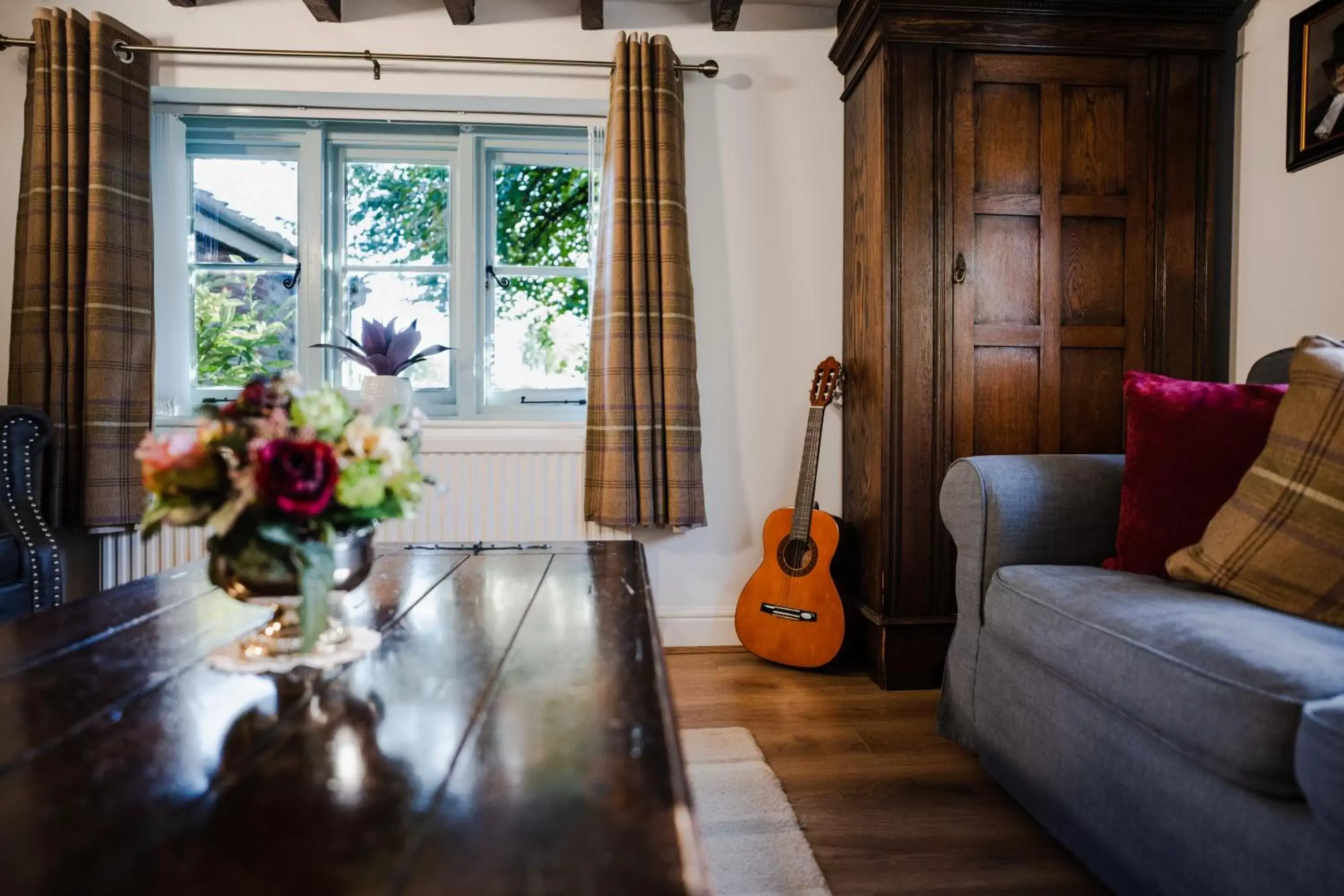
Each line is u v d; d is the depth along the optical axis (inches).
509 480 95.8
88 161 87.9
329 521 32.9
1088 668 44.5
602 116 101.7
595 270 95.8
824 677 86.4
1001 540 58.8
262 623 39.8
